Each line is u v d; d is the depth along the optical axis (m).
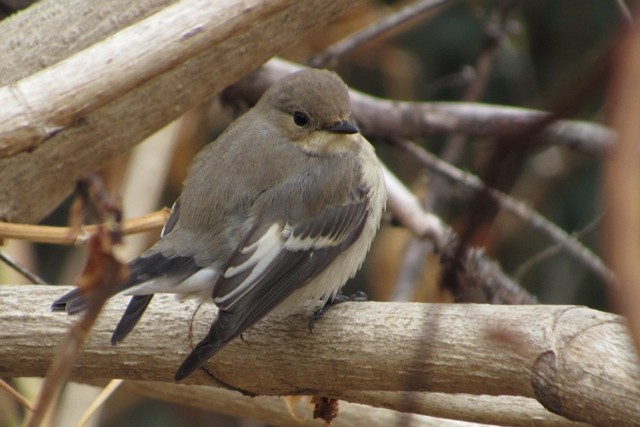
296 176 7.25
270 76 10.40
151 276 6.22
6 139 4.64
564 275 11.98
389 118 10.71
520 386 4.93
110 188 10.35
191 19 4.68
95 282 3.30
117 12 7.01
